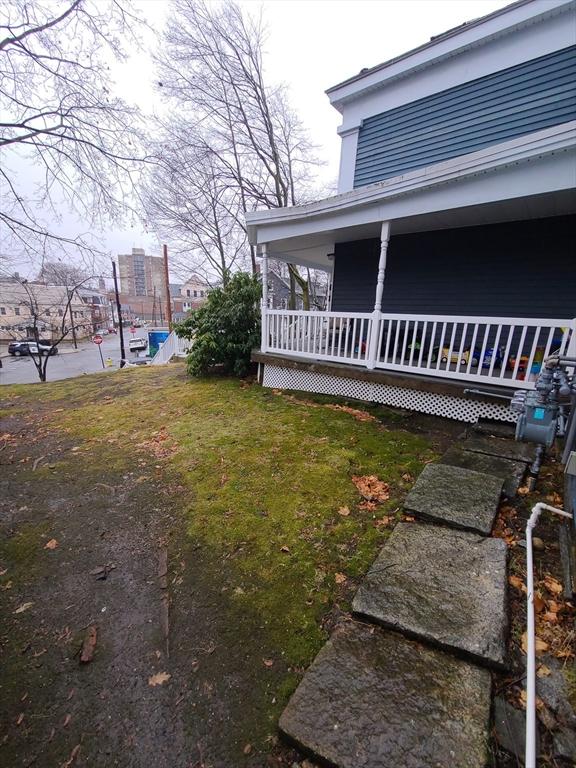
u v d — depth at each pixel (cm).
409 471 332
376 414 482
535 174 354
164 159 617
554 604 179
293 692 152
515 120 514
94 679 162
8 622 191
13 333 2942
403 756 122
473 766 118
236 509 282
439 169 395
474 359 556
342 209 488
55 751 136
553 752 123
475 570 201
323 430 432
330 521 263
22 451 406
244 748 135
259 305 750
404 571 203
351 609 188
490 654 152
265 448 388
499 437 376
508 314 559
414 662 156
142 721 146
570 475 238
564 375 279
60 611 198
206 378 736
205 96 1223
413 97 602
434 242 611
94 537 258
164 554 239
